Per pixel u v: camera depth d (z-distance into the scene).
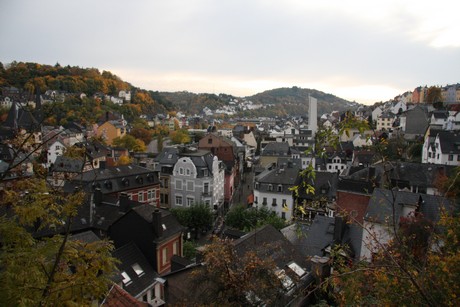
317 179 54.47
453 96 151.38
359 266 11.11
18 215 9.68
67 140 80.56
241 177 93.50
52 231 31.33
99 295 9.35
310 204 11.60
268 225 26.56
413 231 16.59
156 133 142.00
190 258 35.66
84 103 134.38
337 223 27.12
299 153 88.06
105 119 125.38
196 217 48.31
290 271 17.61
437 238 11.62
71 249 9.46
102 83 184.50
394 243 11.66
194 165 58.12
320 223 30.78
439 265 9.11
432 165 49.81
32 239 9.48
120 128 124.50
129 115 168.62
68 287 8.71
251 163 105.94
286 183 53.69
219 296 14.08
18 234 9.16
